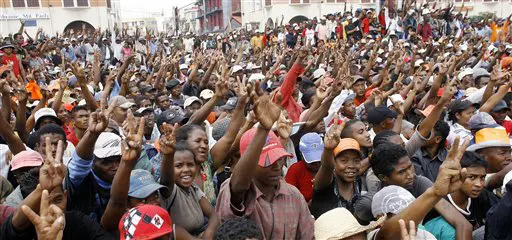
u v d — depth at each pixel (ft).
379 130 17.40
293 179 13.66
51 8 129.80
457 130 18.30
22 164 11.47
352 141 12.76
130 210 9.34
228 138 13.60
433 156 15.17
